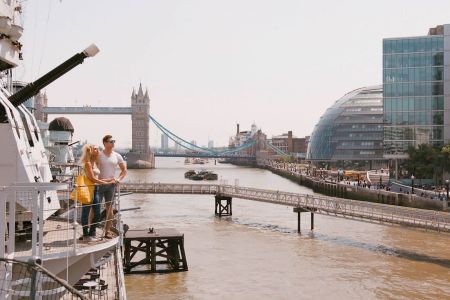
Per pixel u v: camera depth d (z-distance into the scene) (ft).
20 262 23.81
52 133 117.80
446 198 216.95
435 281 105.70
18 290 29.60
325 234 165.58
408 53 318.24
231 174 648.38
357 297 95.14
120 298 45.24
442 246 142.41
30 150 38.65
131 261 123.95
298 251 137.49
